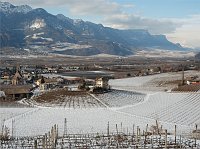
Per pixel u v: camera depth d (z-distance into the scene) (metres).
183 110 124.19
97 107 135.50
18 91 163.25
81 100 146.62
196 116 114.31
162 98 152.25
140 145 68.75
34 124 102.56
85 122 105.94
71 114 120.12
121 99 152.12
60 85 195.12
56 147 66.94
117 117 114.50
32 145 69.31
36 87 193.75
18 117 113.38
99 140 74.38
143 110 127.44
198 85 187.12
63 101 145.50
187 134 86.50
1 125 100.50
